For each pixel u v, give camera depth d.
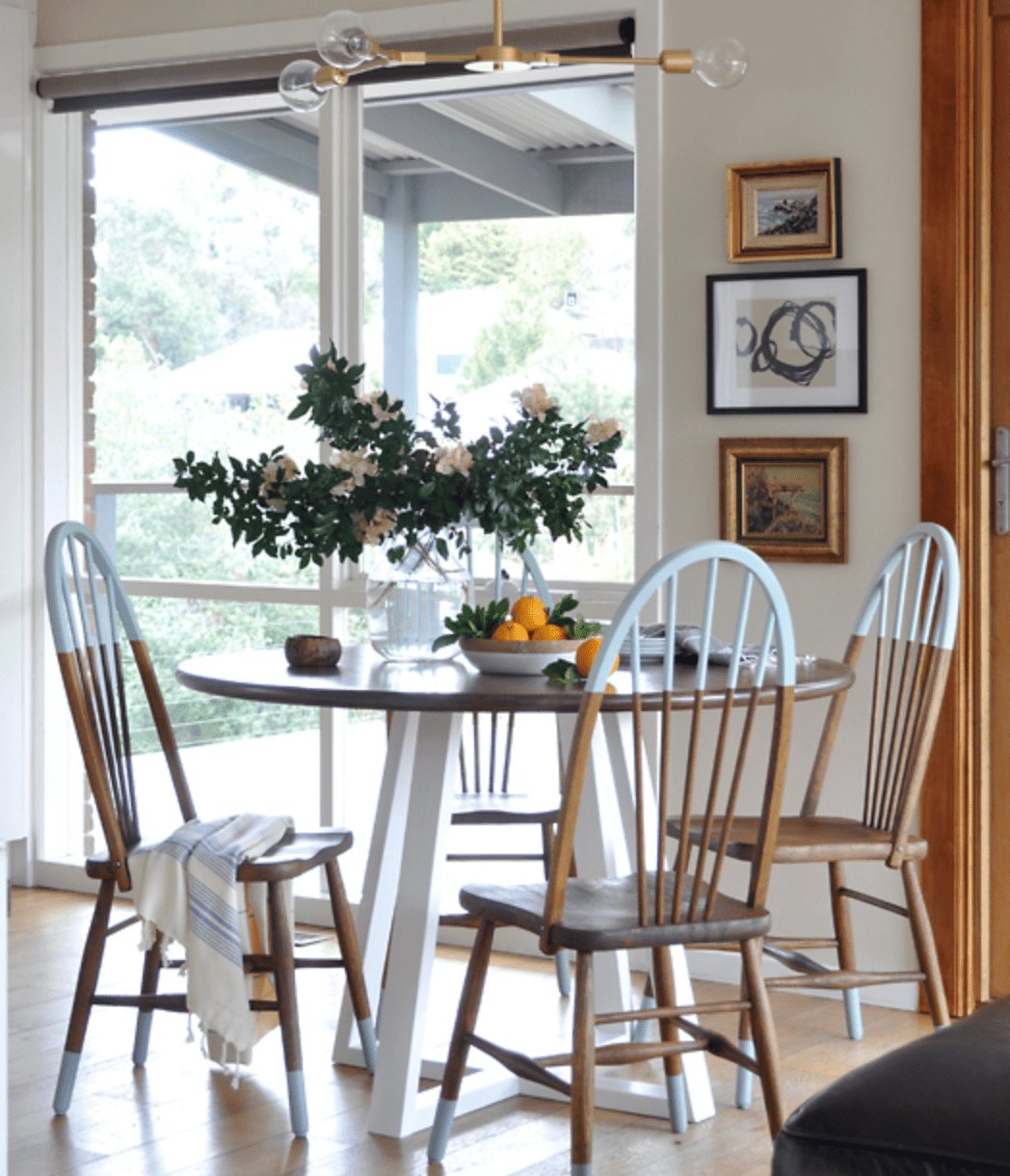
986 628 3.44
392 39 3.94
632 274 3.79
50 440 4.38
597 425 2.87
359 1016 2.97
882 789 2.93
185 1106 2.80
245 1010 2.61
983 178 3.39
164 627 4.35
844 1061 3.06
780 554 3.55
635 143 3.70
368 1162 2.54
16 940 3.89
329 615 4.10
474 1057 3.01
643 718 3.63
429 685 2.51
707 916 2.24
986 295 3.42
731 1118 2.77
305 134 4.15
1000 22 3.39
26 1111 2.76
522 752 3.84
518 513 2.77
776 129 3.55
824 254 3.48
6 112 4.27
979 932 3.45
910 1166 1.29
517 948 3.85
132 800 2.89
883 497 3.46
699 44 3.62
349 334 4.10
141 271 4.38
